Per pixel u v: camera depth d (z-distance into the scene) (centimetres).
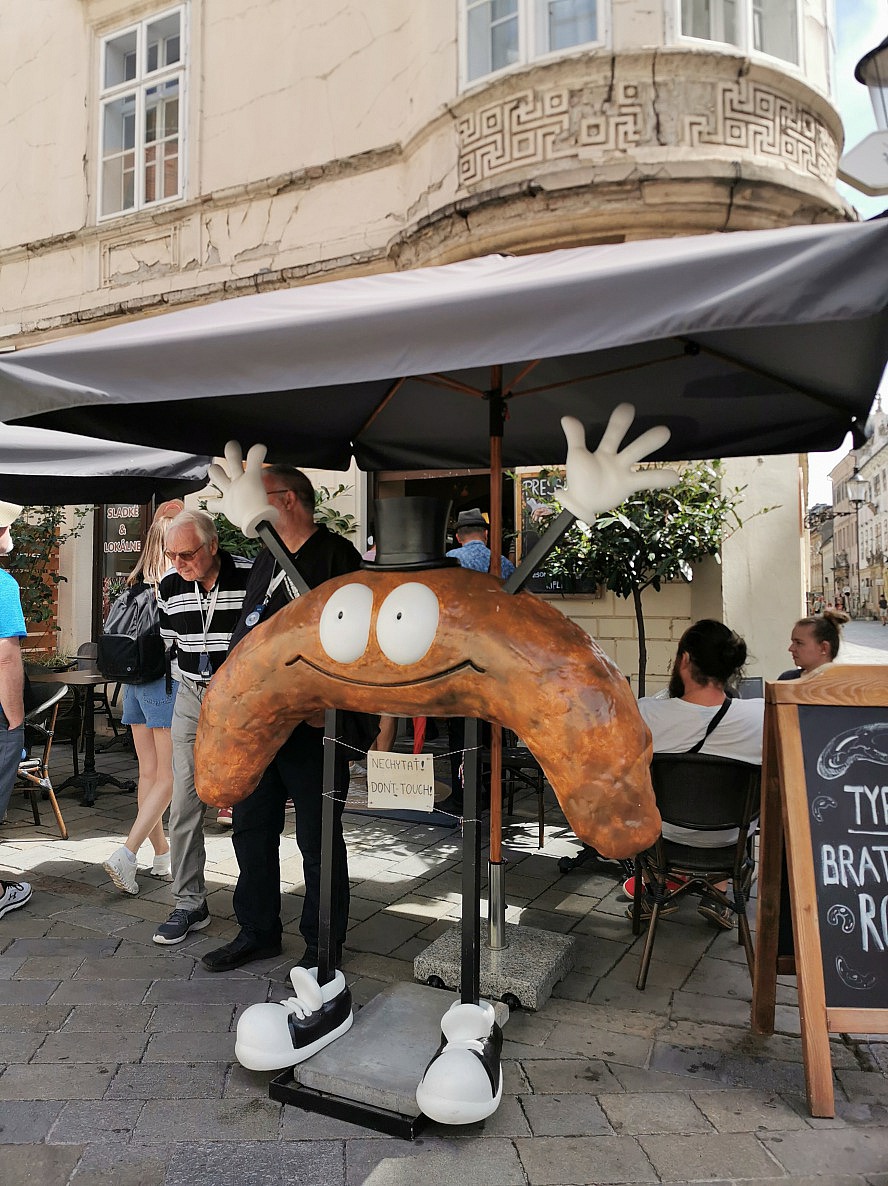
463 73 616
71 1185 205
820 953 242
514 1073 256
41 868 440
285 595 316
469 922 243
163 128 830
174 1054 264
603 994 307
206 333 198
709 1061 263
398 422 385
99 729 823
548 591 667
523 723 222
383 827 520
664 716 326
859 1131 228
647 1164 214
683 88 561
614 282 162
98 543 838
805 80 589
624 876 415
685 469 534
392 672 234
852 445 320
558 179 550
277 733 264
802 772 255
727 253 157
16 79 906
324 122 719
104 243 838
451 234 600
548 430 392
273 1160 215
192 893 356
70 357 211
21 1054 263
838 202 586
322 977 262
